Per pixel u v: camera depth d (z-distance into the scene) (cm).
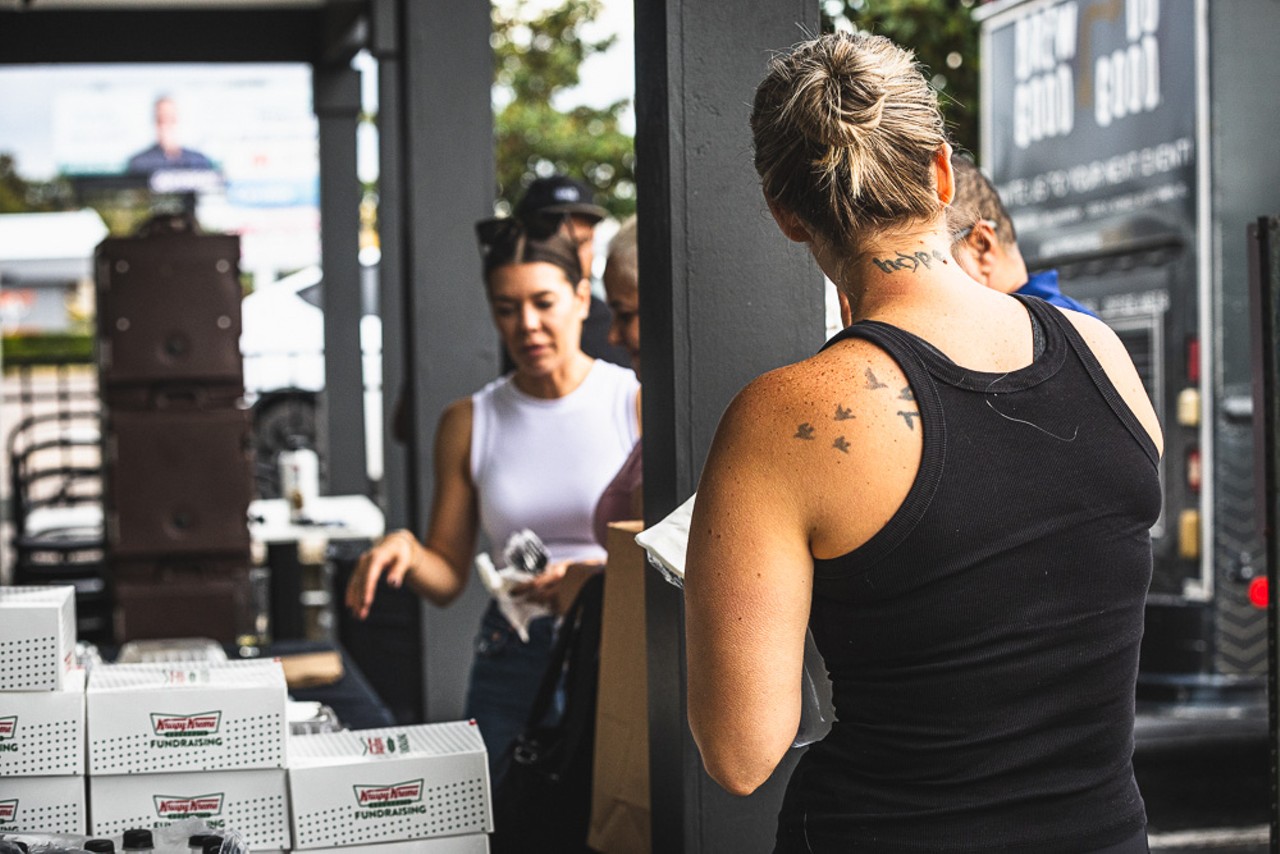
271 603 626
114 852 172
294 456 630
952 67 1036
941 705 131
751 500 133
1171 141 474
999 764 131
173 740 189
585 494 297
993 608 130
